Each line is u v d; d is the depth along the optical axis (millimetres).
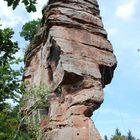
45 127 28359
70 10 32375
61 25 31453
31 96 26812
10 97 21797
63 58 29188
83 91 28562
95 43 31750
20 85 22359
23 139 23312
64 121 27938
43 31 33562
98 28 32906
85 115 28031
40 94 26375
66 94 28953
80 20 32219
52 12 32344
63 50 29562
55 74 30016
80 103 27938
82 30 31859
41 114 29391
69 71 28422
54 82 29875
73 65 29047
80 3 33156
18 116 23391
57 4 32562
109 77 32094
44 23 34438
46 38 32969
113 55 32281
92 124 27531
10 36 22391
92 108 28172
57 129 27516
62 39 30438
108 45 32500
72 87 29172
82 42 31109
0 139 20562
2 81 21297
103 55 31547
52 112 28734
